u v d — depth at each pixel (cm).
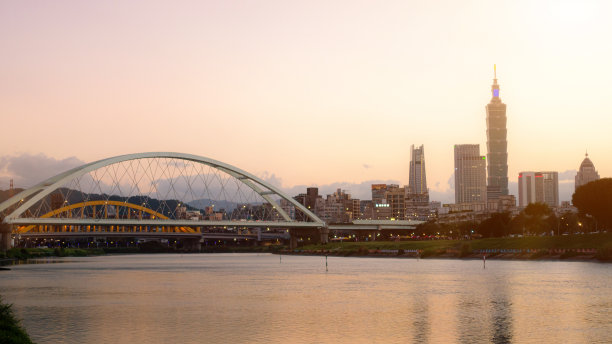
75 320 6444
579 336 5362
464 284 10400
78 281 12044
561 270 13500
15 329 3972
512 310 7006
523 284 10162
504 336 5391
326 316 6669
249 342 5184
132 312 7069
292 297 8681
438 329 5772
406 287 10050
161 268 17650
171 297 8762
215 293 9362
